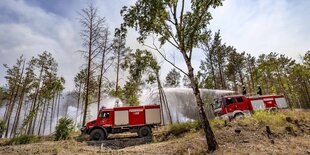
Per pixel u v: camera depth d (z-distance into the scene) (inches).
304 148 373.4
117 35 496.7
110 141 590.9
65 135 638.5
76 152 425.4
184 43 485.4
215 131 510.0
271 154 338.6
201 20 487.5
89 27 833.5
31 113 804.6
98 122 655.8
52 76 1339.8
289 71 1568.7
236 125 531.8
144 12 471.2
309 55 1346.0
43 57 1369.3
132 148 499.5
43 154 390.9
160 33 480.4
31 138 627.2
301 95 1754.4
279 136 452.4
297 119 571.5
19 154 394.6
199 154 382.6
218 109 751.7
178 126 636.1
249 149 373.4
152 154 406.0
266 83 1555.1
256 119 562.6
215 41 1405.0
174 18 471.8
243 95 751.1
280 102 750.5
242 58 1460.4
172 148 439.5
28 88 1343.5
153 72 641.6
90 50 826.2
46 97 1080.2
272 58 1549.0
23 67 1359.5
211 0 452.4
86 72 908.6
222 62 1422.2
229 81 1565.0
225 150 374.3
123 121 660.1
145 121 668.1
